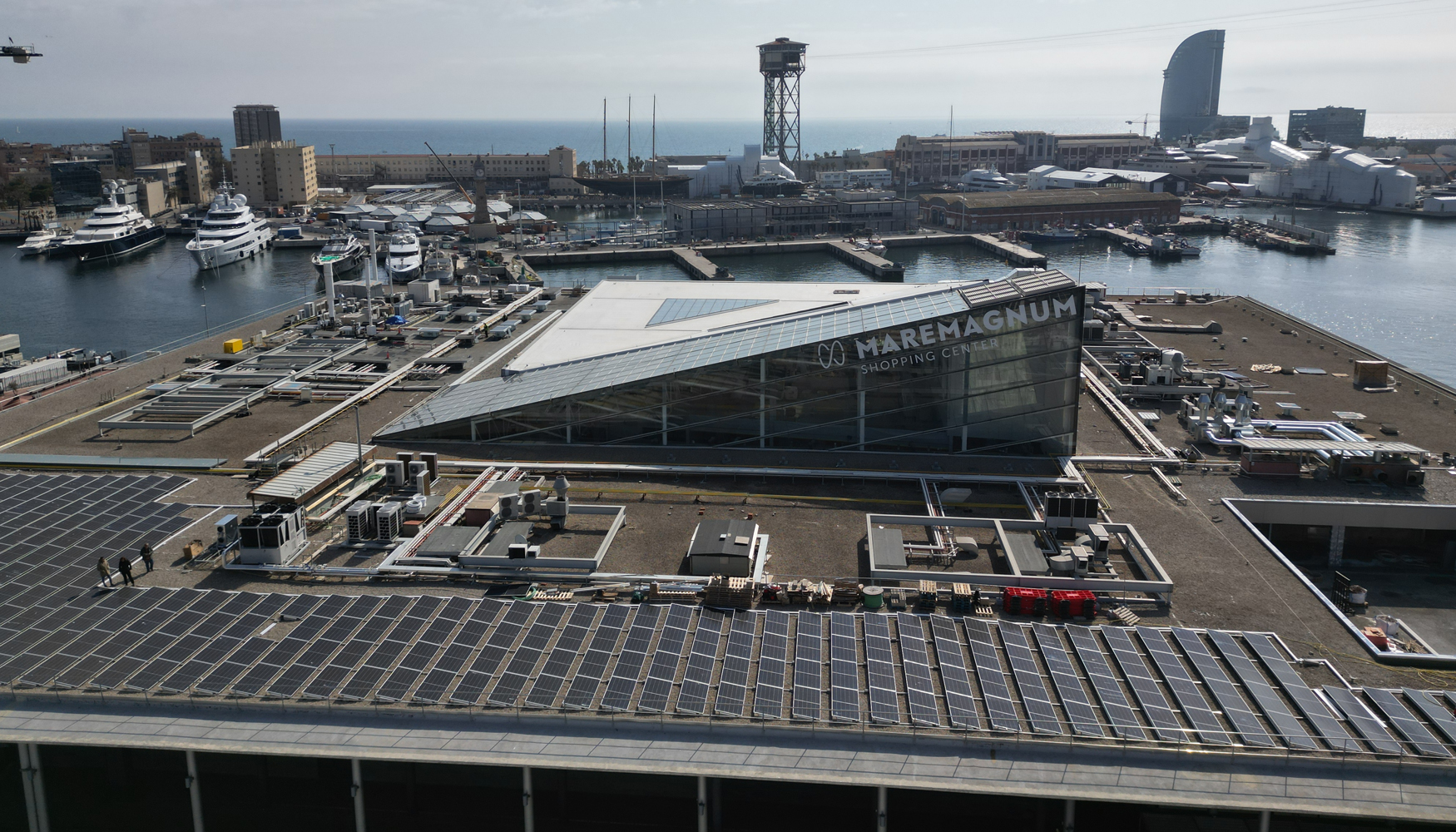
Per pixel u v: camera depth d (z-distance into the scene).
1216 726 54.78
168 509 88.50
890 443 106.69
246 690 57.62
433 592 73.88
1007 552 78.88
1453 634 84.38
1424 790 50.25
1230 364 150.38
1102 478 100.44
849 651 62.53
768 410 106.88
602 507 88.62
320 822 59.59
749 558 76.12
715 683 59.22
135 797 60.47
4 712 56.75
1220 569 79.00
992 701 57.03
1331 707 57.19
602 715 55.28
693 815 57.94
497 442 109.75
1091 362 143.88
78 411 121.44
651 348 115.62
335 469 94.56
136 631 64.56
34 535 81.75
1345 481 100.19
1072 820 54.66
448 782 58.81
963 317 101.88
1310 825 54.31
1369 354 156.38
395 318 171.12
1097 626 68.06
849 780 51.25
